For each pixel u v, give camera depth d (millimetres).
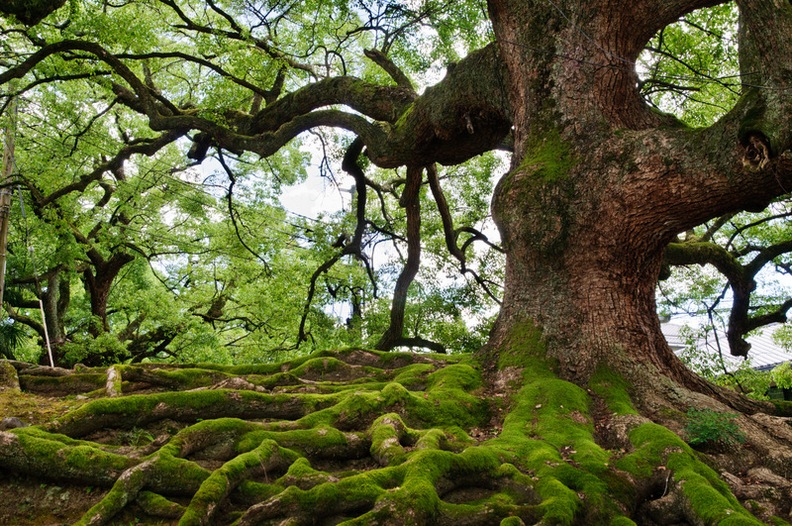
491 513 5223
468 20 14023
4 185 14906
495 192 8781
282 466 5961
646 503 5773
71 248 17984
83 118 18938
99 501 5410
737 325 14852
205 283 23344
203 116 13102
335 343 20375
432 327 20266
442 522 5164
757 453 6559
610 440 6742
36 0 9062
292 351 22500
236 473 5465
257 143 12922
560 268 8211
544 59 8562
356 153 14836
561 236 8055
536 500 5512
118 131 21125
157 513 5203
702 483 5566
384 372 9109
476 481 5820
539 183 8133
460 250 17719
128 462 5660
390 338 16344
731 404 8164
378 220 20391
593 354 7848
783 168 6512
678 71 13398
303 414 7215
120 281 24031
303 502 5152
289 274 20500
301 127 12570
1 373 8438
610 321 7957
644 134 7652
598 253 8047
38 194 16016
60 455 5621
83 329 22062
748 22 6398
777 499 5918
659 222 7684
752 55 6785
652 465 6000
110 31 12594
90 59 13727
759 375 15539
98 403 6539
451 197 20016
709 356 15156
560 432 6621
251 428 6375
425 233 19672
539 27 8617
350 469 6340
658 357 8023
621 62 8234
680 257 13688
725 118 6840
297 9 14641
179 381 8414
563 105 8391
